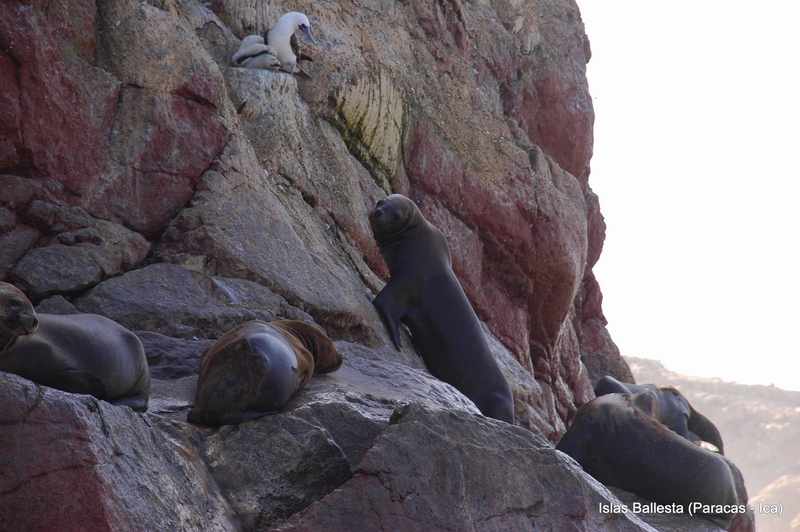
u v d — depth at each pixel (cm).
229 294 1205
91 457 577
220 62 1588
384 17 2128
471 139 2170
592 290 3103
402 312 1441
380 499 718
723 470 1384
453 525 739
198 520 657
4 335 618
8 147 1123
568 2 2797
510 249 2158
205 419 791
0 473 553
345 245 1598
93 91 1229
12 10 1133
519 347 2192
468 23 2467
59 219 1152
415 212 1459
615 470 1398
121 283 1136
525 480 821
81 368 691
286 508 737
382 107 1911
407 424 770
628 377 3086
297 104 1648
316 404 833
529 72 2609
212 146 1349
